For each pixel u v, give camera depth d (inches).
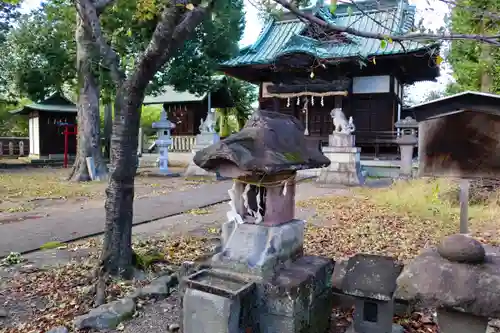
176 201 413.7
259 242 122.6
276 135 124.9
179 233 271.4
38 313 150.3
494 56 431.5
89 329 135.5
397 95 816.3
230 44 760.3
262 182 123.4
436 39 116.9
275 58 741.3
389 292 111.9
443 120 210.5
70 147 1055.6
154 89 767.1
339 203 394.9
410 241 250.1
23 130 1369.3
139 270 186.4
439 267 90.4
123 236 179.0
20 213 346.6
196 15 152.9
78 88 614.2
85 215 335.9
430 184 417.1
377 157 756.6
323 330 133.4
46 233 270.5
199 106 1054.4
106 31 577.9
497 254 100.3
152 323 139.3
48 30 720.3
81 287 173.9
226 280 119.3
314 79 782.5
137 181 611.8
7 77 863.1
